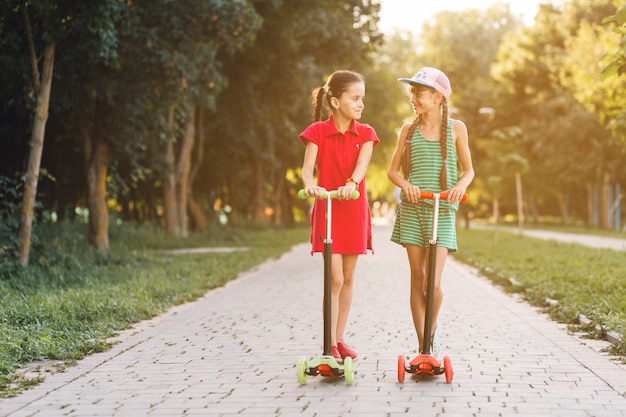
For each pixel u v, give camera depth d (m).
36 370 6.30
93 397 5.41
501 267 16.55
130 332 8.41
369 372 6.18
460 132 6.12
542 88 51.94
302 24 26.12
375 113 49.84
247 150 35.41
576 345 7.49
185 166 29.00
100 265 16.11
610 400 5.22
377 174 62.28
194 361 6.72
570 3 47.84
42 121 13.41
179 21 16.45
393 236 6.29
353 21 28.80
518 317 9.55
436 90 5.96
